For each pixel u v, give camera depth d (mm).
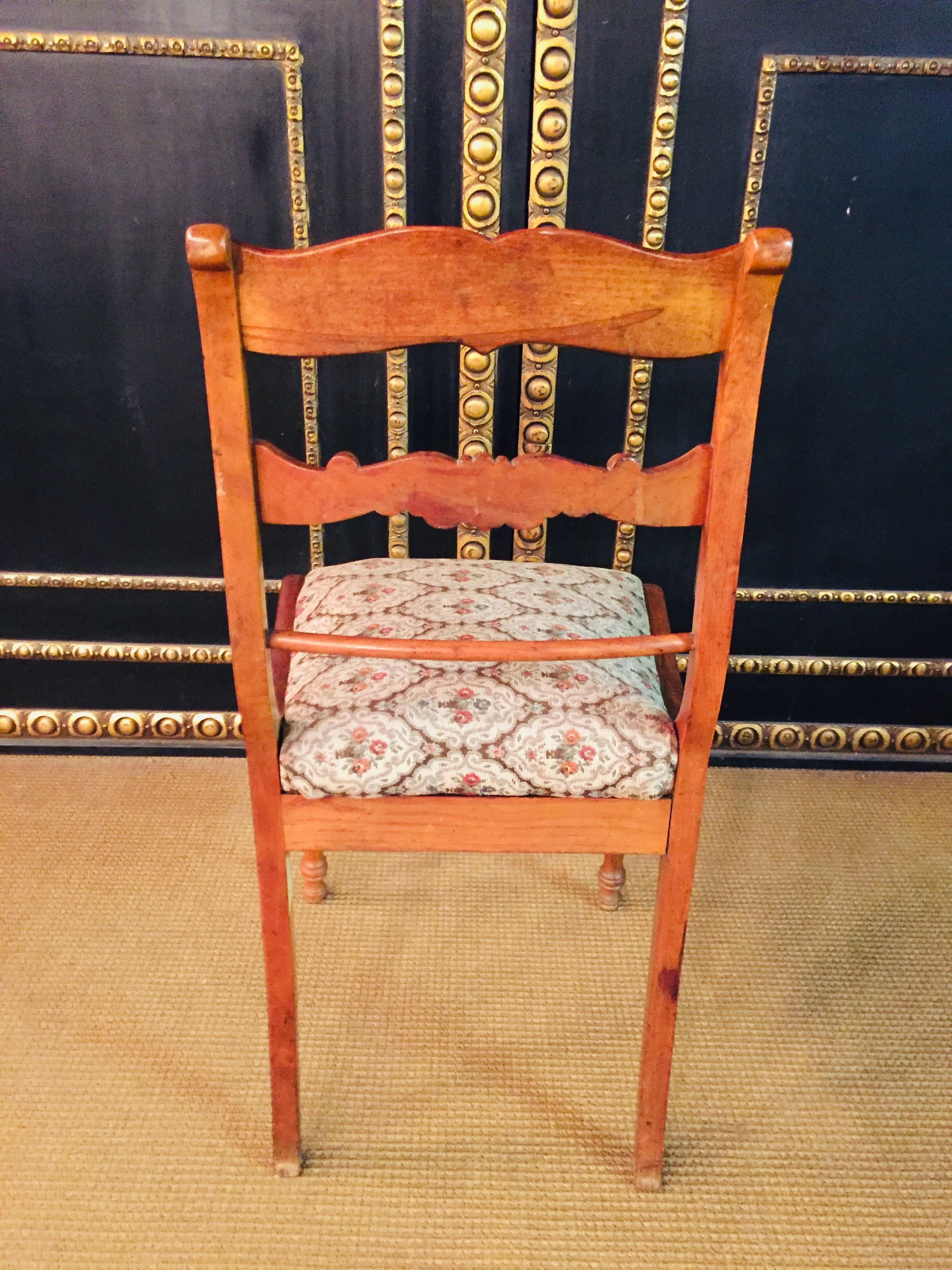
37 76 1373
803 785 1838
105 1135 1156
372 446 1629
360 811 952
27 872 1567
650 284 714
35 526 1705
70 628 1789
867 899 1565
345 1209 1084
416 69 1368
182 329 1551
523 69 1364
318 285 709
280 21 1347
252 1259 1031
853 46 1377
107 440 1636
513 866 1623
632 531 1700
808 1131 1186
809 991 1391
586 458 1646
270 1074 1082
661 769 930
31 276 1504
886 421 1629
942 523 1715
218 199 1458
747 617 1790
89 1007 1328
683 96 1398
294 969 1022
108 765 1831
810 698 1855
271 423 1613
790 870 1627
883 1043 1308
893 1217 1087
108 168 1432
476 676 986
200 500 1688
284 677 1077
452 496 806
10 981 1364
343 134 1412
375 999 1358
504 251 698
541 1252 1045
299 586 1279
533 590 1159
